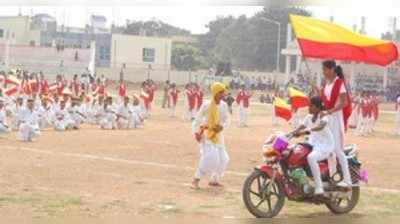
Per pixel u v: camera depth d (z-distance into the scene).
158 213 9.18
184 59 85.81
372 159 18.48
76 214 8.86
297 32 8.66
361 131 30.36
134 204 9.84
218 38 89.12
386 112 51.56
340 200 9.94
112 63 74.19
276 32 80.88
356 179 10.02
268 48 81.69
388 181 13.79
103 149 18.41
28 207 9.28
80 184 11.79
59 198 10.13
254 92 65.50
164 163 15.70
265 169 9.22
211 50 91.62
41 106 25.28
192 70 82.56
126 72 70.94
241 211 9.65
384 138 28.16
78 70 64.88
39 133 21.52
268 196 9.29
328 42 8.64
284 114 32.22
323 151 9.45
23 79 35.56
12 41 65.81
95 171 13.73
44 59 64.75
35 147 18.36
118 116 27.14
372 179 14.06
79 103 27.98
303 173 9.38
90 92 40.50
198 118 11.82
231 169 14.97
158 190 11.41
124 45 74.69
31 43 68.00
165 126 29.88
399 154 20.20
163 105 44.22
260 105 52.91
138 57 75.31
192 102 35.53
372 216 9.70
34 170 13.48
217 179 12.20
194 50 87.31
